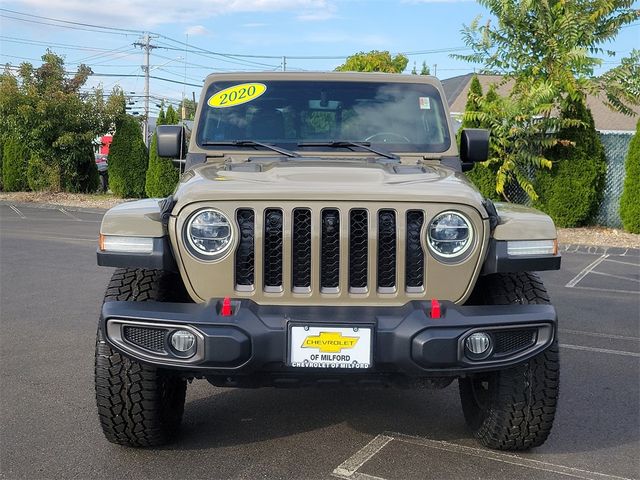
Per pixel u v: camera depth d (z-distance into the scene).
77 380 5.09
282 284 3.44
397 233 3.42
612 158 15.07
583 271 10.27
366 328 3.25
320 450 3.95
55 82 21.92
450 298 3.49
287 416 4.50
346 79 4.95
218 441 4.06
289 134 4.78
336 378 3.51
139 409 3.63
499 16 14.55
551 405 3.66
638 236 13.81
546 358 3.63
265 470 3.68
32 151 22.27
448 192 3.50
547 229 3.59
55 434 4.10
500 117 14.25
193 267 3.44
